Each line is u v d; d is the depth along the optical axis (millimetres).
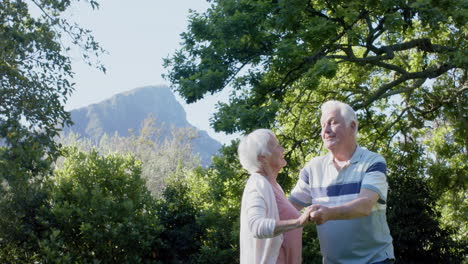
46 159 11359
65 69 11352
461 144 17922
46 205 14883
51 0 11406
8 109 10562
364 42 12484
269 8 12586
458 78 17641
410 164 16875
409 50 17375
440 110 17438
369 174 3168
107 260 14422
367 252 3211
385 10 11680
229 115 12094
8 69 10555
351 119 3328
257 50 13141
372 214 3201
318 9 13195
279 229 2805
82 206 14883
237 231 13750
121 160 16438
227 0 13352
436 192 16938
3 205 14008
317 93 16734
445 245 13992
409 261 14062
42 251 13469
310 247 13234
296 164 14609
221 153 13891
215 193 14125
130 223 14398
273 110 11859
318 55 12445
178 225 15789
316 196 3395
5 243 14117
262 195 2986
